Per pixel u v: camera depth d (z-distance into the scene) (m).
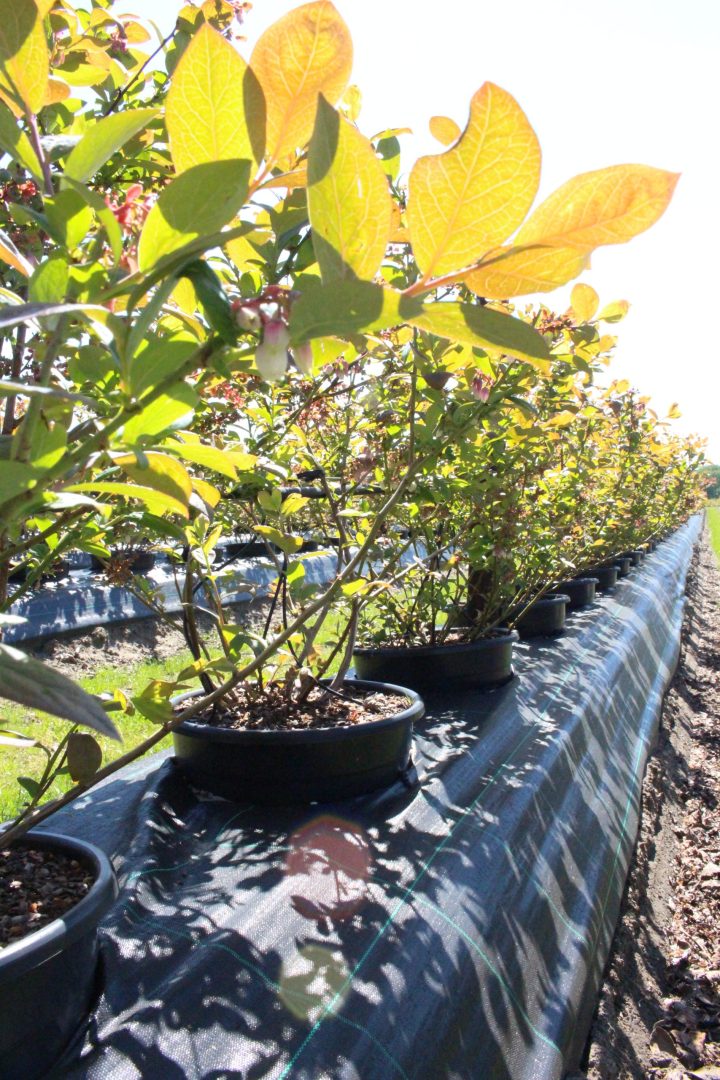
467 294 2.23
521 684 4.30
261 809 2.48
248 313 0.73
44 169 0.86
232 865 2.13
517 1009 2.03
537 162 0.65
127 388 0.76
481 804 2.68
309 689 2.77
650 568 12.45
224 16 1.96
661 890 3.72
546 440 4.29
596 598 8.70
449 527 4.26
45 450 0.79
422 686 3.96
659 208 0.65
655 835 4.18
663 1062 2.55
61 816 2.50
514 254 0.69
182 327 1.19
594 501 7.29
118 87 1.97
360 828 2.38
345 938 1.83
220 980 1.61
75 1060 1.36
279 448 2.57
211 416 2.20
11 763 3.59
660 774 4.98
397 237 0.78
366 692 3.05
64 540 1.47
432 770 2.90
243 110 0.70
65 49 1.65
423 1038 1.66
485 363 2.05
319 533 4.20
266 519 2.96
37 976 1.28
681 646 9.70
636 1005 2.76
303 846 2.23
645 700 5.90
